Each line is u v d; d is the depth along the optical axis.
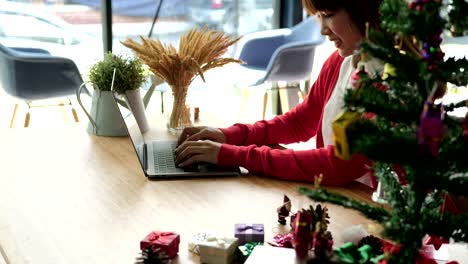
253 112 4.00
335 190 1.42
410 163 0.68
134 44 1.80
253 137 1.76
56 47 3.49
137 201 1.33
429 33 0.68
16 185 1.41
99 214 1.25
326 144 1.66
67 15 3.46
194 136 1.66
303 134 1.82
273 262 0.99
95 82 1.79
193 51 1.80
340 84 1.60
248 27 4.07
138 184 1.43
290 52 3.41
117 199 1.34
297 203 1.32
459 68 0.74
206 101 3.70
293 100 3.75
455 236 0.73
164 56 1.78
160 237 1.08
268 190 1.41
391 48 0.74
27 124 3.20
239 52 3.78
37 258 1.07
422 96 0.71
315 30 3.66
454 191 0.71
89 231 1.18
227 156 1.52
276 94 3.99
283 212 1.21
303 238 0.74
